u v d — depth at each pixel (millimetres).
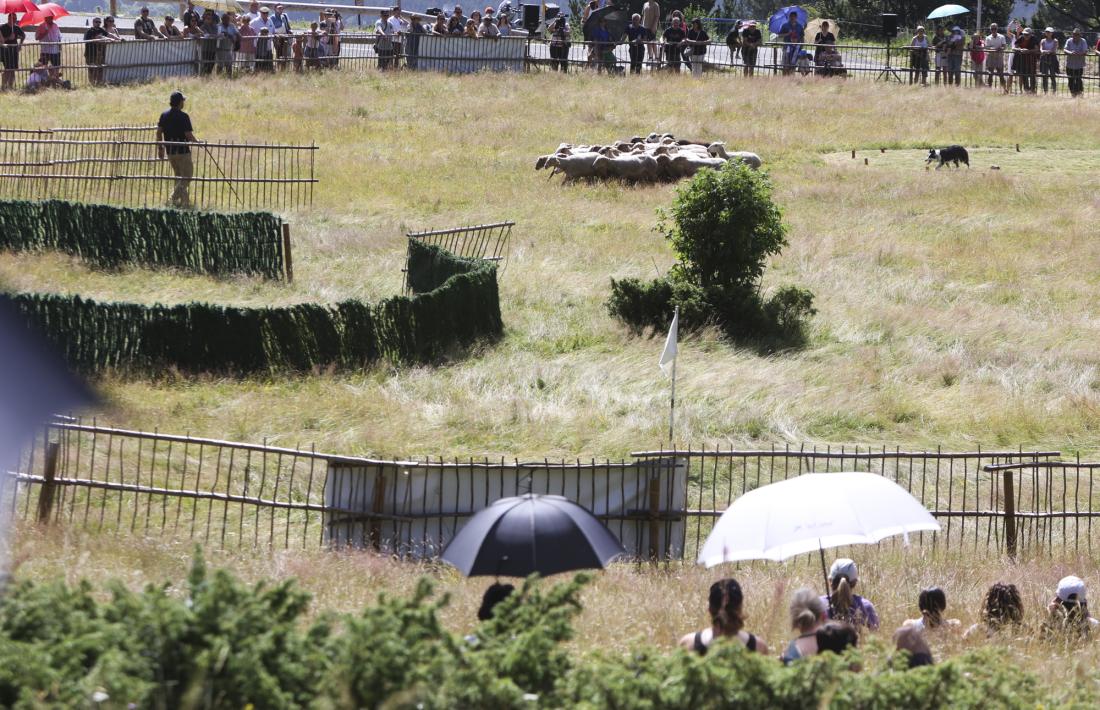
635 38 160250
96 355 54188
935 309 71562
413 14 172375
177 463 46031
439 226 88250
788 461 49625
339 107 130125
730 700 19438
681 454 44406
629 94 142250
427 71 152125
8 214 73188
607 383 58281
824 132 128750
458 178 104375
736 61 169125
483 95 139750
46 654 17656
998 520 46906
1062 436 55688
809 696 19688
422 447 49906
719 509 47719
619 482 43750
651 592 35750
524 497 28016
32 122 116562
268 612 19922
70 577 31828
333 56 152500
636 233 87688
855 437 54375
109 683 16891
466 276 62656
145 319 55219
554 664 20078
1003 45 162375
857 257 82938
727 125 128875
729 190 68312
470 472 42438
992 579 40500
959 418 56719
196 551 20578
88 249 73562
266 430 50094
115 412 49781
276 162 105750
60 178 87375
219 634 18500
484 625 21219
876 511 31578
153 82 139375
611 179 104562
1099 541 47500
